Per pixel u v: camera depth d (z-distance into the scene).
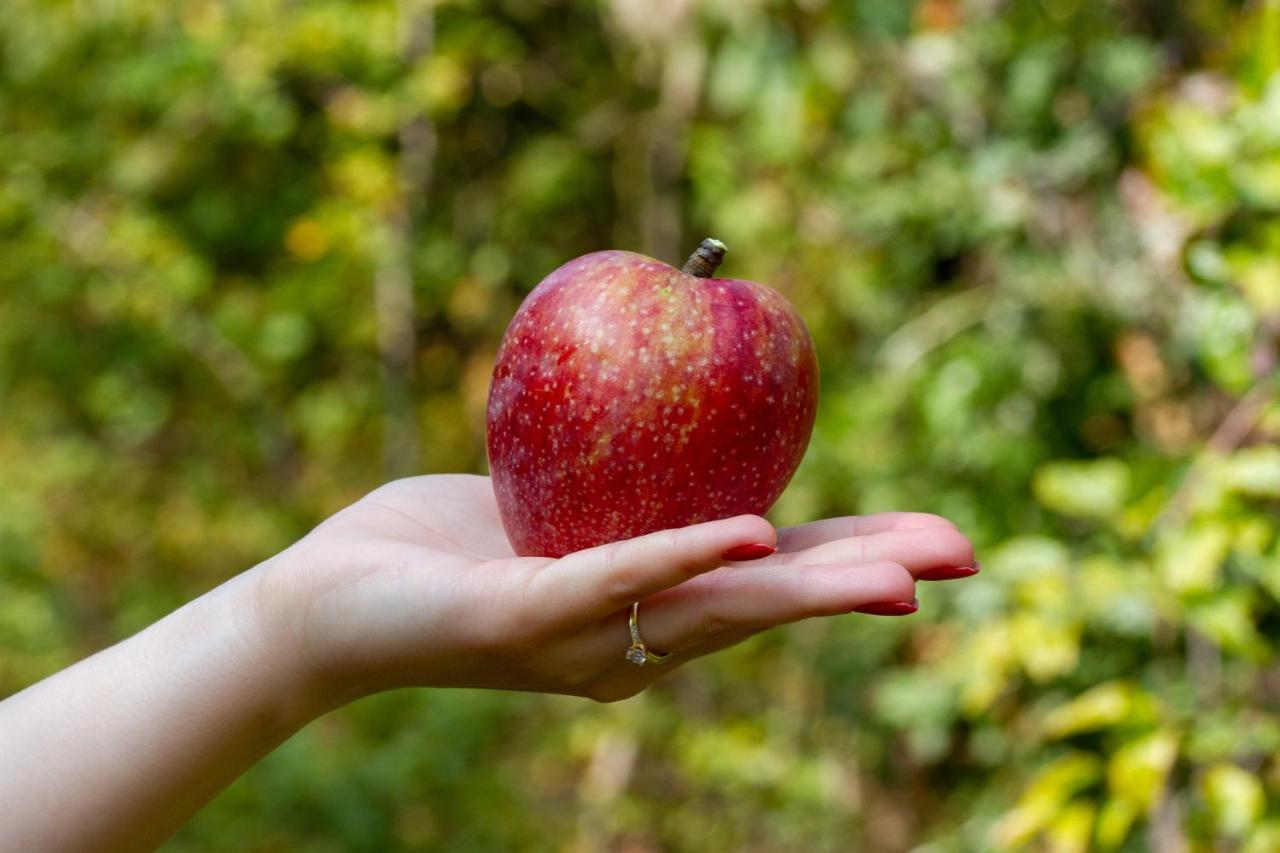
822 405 1.61
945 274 1.63
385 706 1.69
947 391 1.44
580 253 2.14
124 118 2.13
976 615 1.39
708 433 0.75
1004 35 1.42
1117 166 1.37
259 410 2.22
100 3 2.08
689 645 0.73
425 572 0.73
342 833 1.49
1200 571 1.03
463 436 2.19
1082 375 1.40
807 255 1.69
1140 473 1.09
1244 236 1.04
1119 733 1.07
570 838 1.73
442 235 2.11
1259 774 1.11
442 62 1.99
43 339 2.21
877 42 1.54
